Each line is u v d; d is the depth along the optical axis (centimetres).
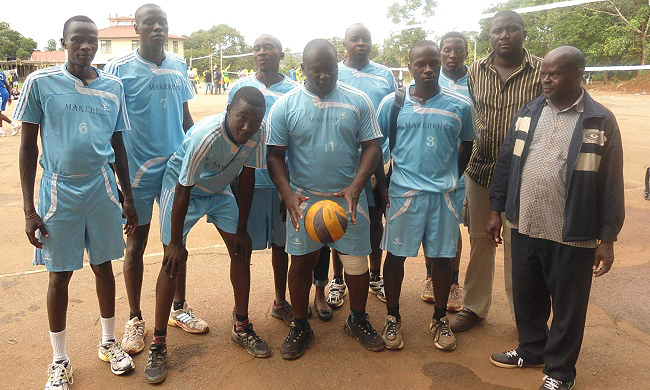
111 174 316
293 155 337
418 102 341
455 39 422
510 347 364
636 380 320
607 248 281
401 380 324
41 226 293
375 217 423
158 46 351
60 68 294
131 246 363
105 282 328
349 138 328
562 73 278
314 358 349
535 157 297
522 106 346
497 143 362
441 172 344
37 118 288
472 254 382
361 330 364
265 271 498
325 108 322
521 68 351
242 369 335
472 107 346
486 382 322
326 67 309
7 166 1001
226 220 347
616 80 3700
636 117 1805
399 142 349
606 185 278
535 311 329
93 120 298
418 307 425
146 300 430
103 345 339
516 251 320
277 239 381
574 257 290
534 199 296
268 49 380
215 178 326
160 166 367
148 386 316
